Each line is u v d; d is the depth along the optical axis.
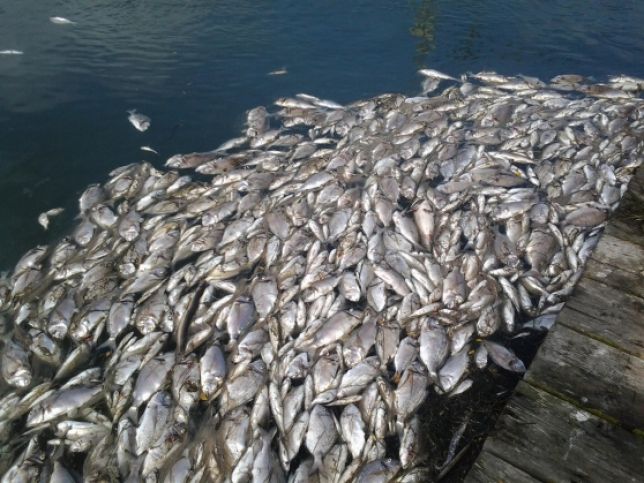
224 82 3.33
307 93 3.23
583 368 1.31
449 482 1.36
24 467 1.47
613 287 1.49
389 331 1.71
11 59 3.47
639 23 4.01
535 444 1.18
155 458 1.46
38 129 2.87
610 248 1.60
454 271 1.88
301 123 2.88
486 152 2.47
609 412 1.22
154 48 3.68
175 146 2.78
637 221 1.68
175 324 1.81
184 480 1.41
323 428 1.48
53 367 1.75
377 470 1.39
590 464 1.14
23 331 1.85
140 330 1.80
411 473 1.39
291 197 2.24
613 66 3.50
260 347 1.70
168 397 1.60
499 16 4.14
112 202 2.38
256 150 2.63
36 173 2.58
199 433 1.52
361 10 4.24
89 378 1.67
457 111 2.88
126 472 1.45
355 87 3.29
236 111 3.06
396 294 1.84
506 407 1.25
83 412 1.60
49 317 1.86
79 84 3.25
